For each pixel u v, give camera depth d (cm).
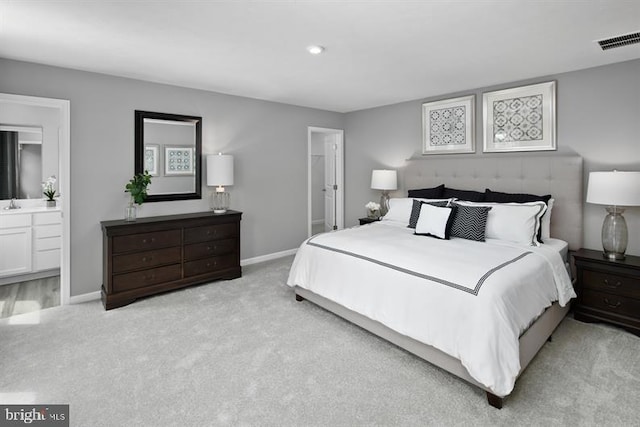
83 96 337
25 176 441
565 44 268
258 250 492
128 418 180
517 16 221
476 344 191
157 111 385
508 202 350
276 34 251
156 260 349
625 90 308
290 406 190
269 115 487
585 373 220
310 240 335
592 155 328
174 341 262
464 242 304
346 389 205
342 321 299
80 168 338
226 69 336
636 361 234
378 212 510
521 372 209
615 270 277
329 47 277
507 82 380
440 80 373
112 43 268
